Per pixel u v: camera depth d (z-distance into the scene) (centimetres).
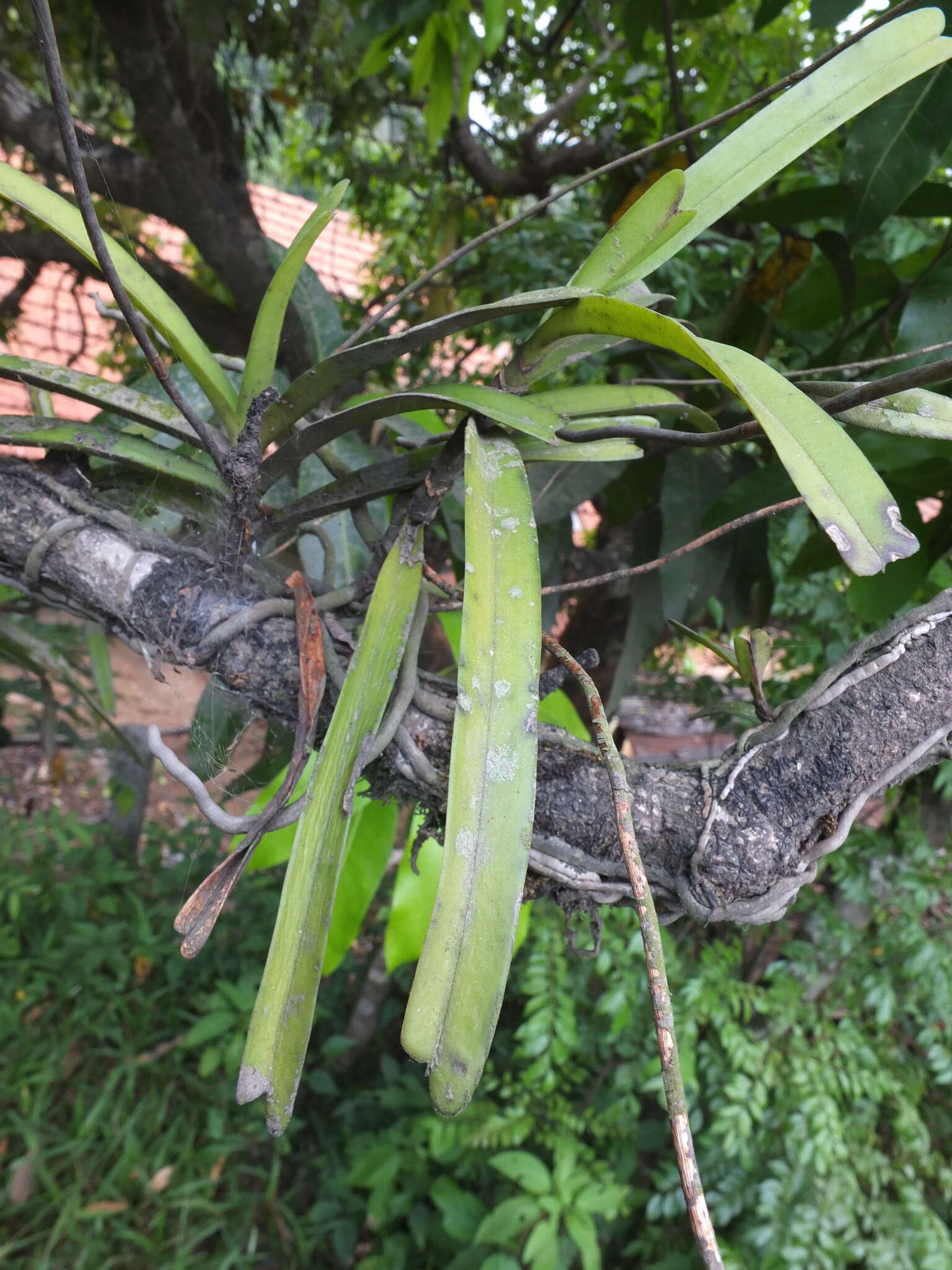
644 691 137
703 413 33
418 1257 103
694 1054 89
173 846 146
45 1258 93
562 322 27
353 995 129
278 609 31
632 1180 109
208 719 42
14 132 103
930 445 44
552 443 28
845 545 20
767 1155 94
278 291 29
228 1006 112
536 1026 90
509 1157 86
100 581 32
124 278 31
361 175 145
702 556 66
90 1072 115
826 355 58
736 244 91
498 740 24
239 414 32
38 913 133
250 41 119
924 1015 103
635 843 24
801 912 108
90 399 32
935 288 45
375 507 49
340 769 26
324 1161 111
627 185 88
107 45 118
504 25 70
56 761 136
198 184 103
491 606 25
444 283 121
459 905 22
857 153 43
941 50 28
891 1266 83
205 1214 104
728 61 100
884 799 98
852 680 28
